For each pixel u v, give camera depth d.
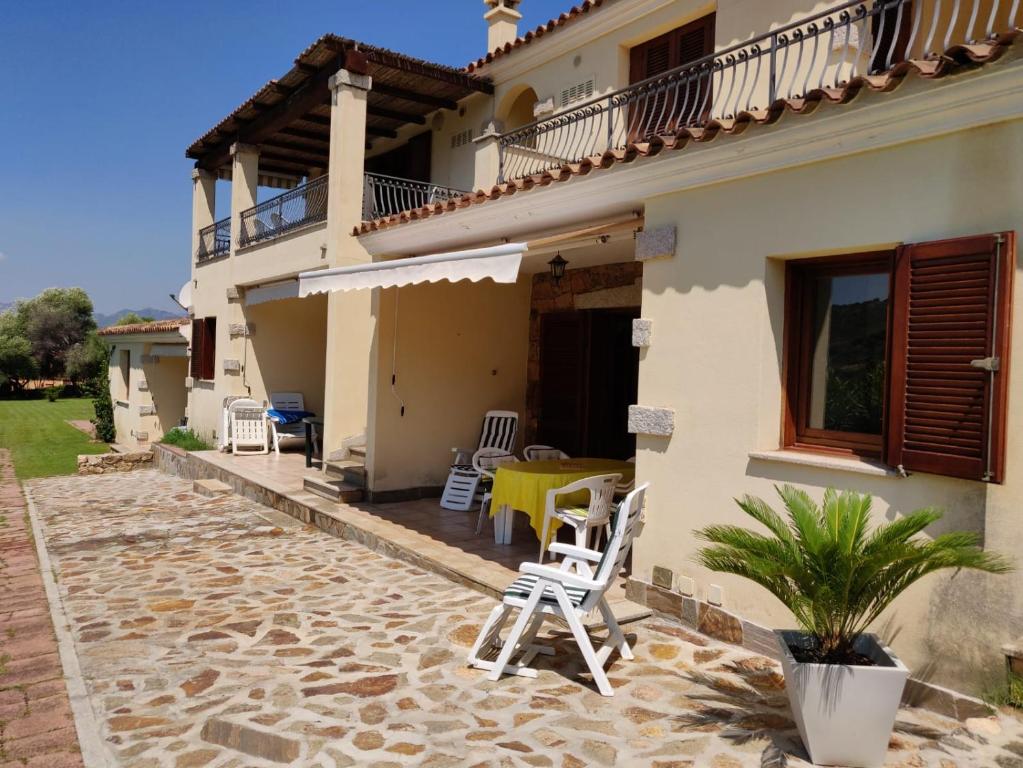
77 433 31.03
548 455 10.95
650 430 6.48
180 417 23.69
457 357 11.73
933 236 4.69
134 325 24.02
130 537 10.33
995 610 4.38
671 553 6.37
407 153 16.97
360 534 9.55
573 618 5.10
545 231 8.33
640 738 4.40
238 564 8.67
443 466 11.72
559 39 12.36
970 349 4.41
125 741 4.41
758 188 5.74
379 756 4.18
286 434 16.67
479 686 5.15
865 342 5.50
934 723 4.49
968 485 4.49
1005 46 4.12
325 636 6.18
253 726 4.53
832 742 4.05
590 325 11.30
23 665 5.63
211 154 18.92
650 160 6.32
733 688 5.12
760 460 5.67
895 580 4.17
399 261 8.20
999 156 4.39
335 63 12.66
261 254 15.48
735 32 9.43
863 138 4.98
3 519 12.58
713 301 6.06
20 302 58.66
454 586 7.62
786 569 4.14
